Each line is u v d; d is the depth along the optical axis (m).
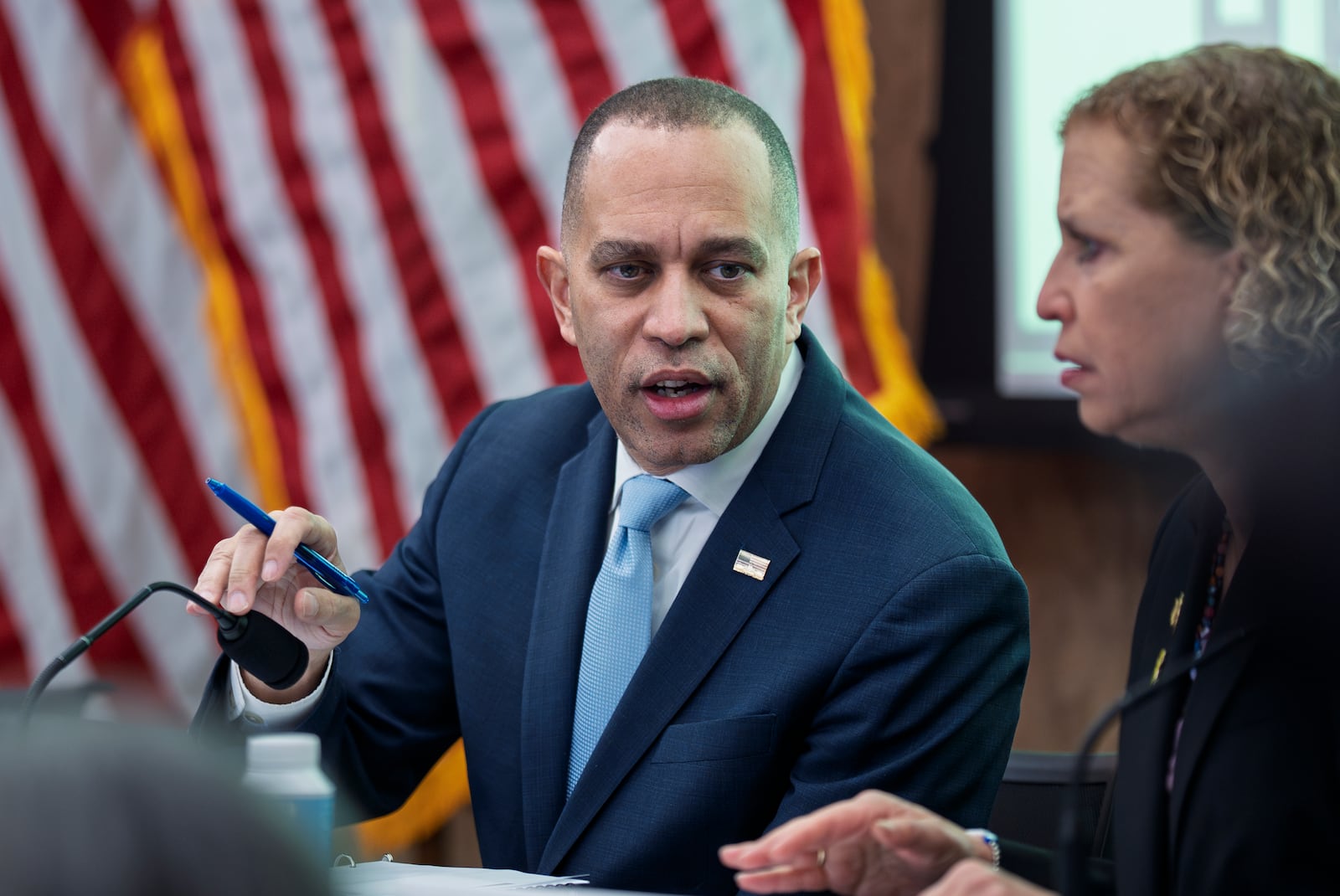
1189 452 3.77
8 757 1.26
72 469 10.17
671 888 4.44
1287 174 3.37
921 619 4.46
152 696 1.87
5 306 10.21
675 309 4.42
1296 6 9.56
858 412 5.11
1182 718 3.77
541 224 9.94
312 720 4.75
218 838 1.25
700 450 4.58
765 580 4.65
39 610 10.12
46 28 10.26
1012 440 9.93
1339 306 3.39
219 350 10.18
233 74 10.13
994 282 10.14
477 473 5.43
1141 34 9.83
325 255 10.04
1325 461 3.55
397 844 9.60
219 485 4.51
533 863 4.73
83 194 10.23
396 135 10.02
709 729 4.47
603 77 9.87
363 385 9.98
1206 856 3.51
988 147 10.11
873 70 10.12
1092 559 10.07
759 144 4.60
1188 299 3.51
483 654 5.05
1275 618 3.56
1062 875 3.16
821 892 3.96
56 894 1.18
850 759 4.40
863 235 9.55
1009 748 4.62
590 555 4.93
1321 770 3.46
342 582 4.60
